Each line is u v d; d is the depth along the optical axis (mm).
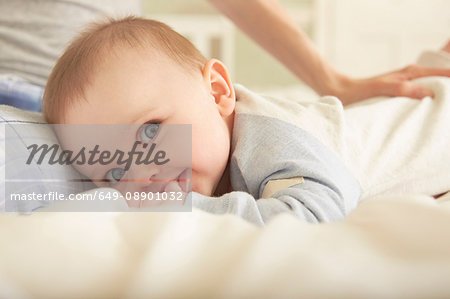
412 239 247
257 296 206
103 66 633
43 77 1136
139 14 1448
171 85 640
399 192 702
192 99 651
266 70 3609
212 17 3309
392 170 728
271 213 508
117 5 1329
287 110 742
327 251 229
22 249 261
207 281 228
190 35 3246
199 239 268
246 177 648
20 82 993
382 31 3551
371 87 1029
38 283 240
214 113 672
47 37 1180
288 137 655
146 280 226
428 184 714
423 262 220
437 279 212
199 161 629
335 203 582
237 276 214
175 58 673
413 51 3584
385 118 830
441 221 260
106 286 242
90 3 1247
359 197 676
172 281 227
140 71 628
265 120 675
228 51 3316
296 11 3551
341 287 203
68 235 279
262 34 1197
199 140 633
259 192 649
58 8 1190
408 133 795
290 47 1169
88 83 628
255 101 717
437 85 929
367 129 781
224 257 242
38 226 291
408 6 3537
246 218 494
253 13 1191
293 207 521
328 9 3535
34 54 1156
